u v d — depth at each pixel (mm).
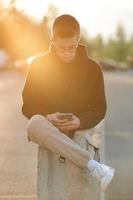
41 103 4949
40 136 4715
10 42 86688
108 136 15234
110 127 17219
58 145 4719
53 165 4922
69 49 4789
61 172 4918
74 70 4906
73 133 4922
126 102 27969
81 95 4914
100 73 4961
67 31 4723
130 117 20438
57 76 4891
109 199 8094
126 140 14477
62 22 4750
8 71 76688
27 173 9844
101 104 4973
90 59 4949
